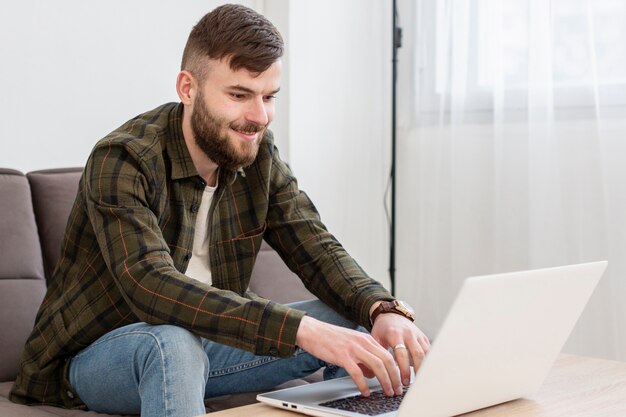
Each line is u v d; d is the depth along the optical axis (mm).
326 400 1143
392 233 2971
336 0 2951
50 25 2334
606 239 2496
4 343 1729
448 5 2834
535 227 2627
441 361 986
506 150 2713
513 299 1031
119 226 1370
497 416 1103
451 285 2863
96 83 2438
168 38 2613
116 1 2475
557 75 2578
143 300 1304
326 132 2955
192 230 1573
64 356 1518
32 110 2307
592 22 2498
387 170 3104
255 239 1678
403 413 997
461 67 2797
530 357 1140
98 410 1490
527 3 2633
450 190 2857
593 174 2520
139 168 1442
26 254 1816
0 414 1460
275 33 1467
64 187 1944
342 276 1574
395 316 1398
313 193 2932
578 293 1148
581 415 1104
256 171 1683
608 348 2480
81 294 1498
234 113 1447
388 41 3086
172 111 1568
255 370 1562
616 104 2477
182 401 1223
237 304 1263
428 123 2926
